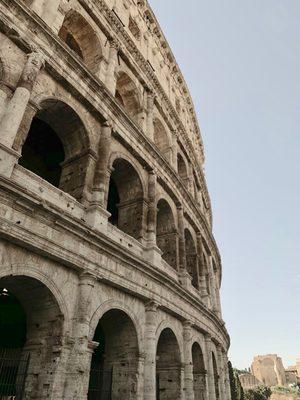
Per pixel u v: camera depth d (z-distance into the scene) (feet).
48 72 70.44
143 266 75.15
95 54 96.48
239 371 574.56
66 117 75.66
